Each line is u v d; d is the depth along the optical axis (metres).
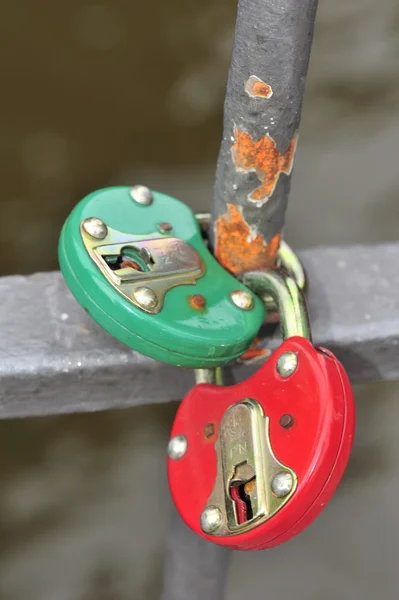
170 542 1.53
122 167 3.88
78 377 1.27
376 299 1.36
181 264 1.15
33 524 3.34
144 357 1.26
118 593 3.25
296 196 3.84
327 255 1.42
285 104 1.01
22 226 3.72
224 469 1.11
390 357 1.37
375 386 3.58
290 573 3.36
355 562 3.37
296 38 0.96
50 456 3.45
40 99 4.04
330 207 3.82
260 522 1.04
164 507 3.37
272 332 1.29
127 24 4.29
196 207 3.76
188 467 1.17
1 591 3.22
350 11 4.35
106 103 4.05
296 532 1.06
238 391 1.13
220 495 1.11
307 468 1.01
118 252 1.13
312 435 1.02
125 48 4.21
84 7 4.34
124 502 3.39
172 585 1.58
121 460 3.45
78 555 3.29
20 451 3.44
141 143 3.95
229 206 1.13
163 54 4.20
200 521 1.11
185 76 4.14
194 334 1.09
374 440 3.50
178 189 3.83
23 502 3.36
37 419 3.50
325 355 1.07
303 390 1.05
